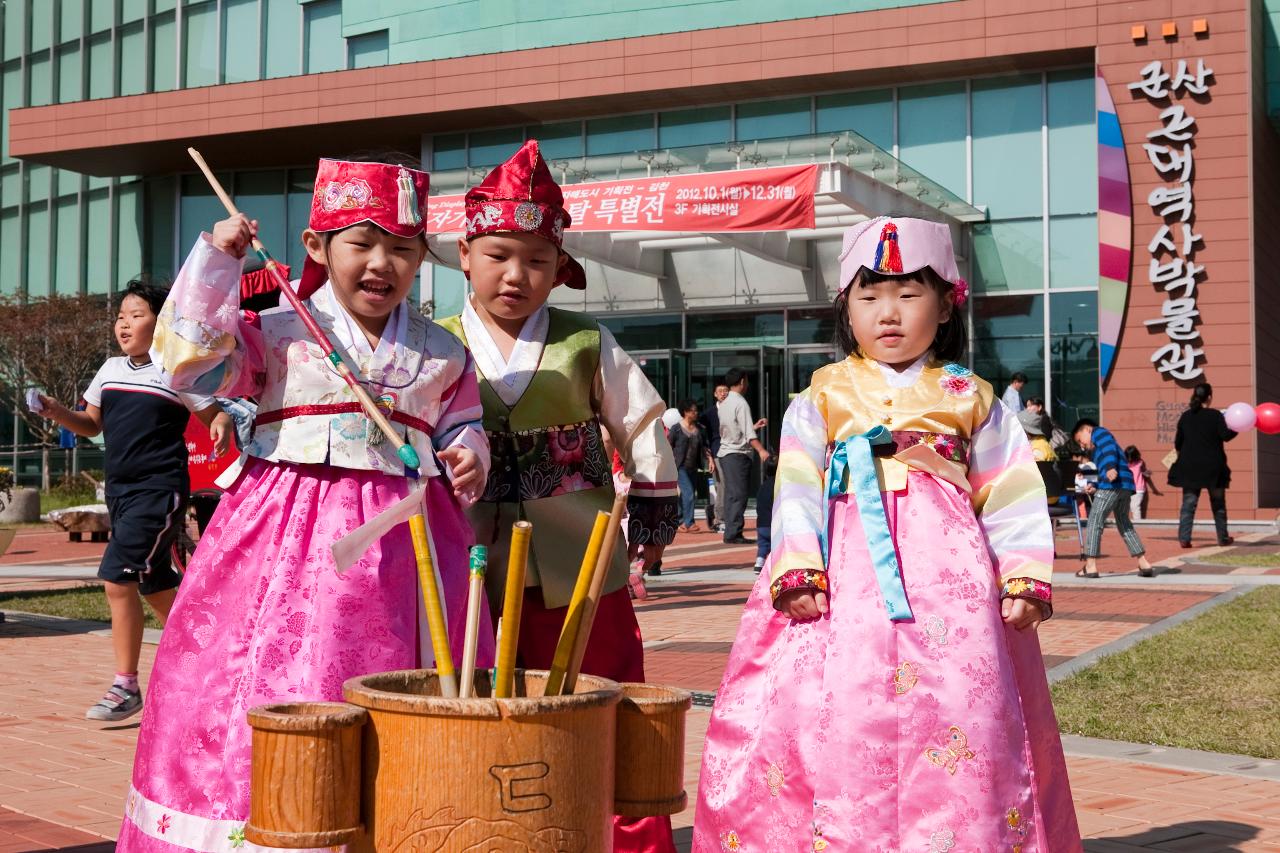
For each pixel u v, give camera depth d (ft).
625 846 11.40
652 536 12.84
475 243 12.21
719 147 63.36
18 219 110.52
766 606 10.54
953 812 9.40
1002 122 73.67
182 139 89.86
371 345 10.54
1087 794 15.26
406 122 85.56
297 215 96.32
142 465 18.86
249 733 9.54
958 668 9.70
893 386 10.79
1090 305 71.36
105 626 30.50
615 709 7.55
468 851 6.74
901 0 76.38
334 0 95.45
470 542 10.76
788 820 9.80
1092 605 32.99
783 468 10.73
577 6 83.51
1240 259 67.56
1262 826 13.89
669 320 78.79
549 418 12.28
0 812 14.12
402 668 9.89
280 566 9.92
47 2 111.04
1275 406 51.11
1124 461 39.45
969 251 73.77
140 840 9.84
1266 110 72.74
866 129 76.69
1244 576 39.24
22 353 95.45
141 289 19.19
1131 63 69.26
